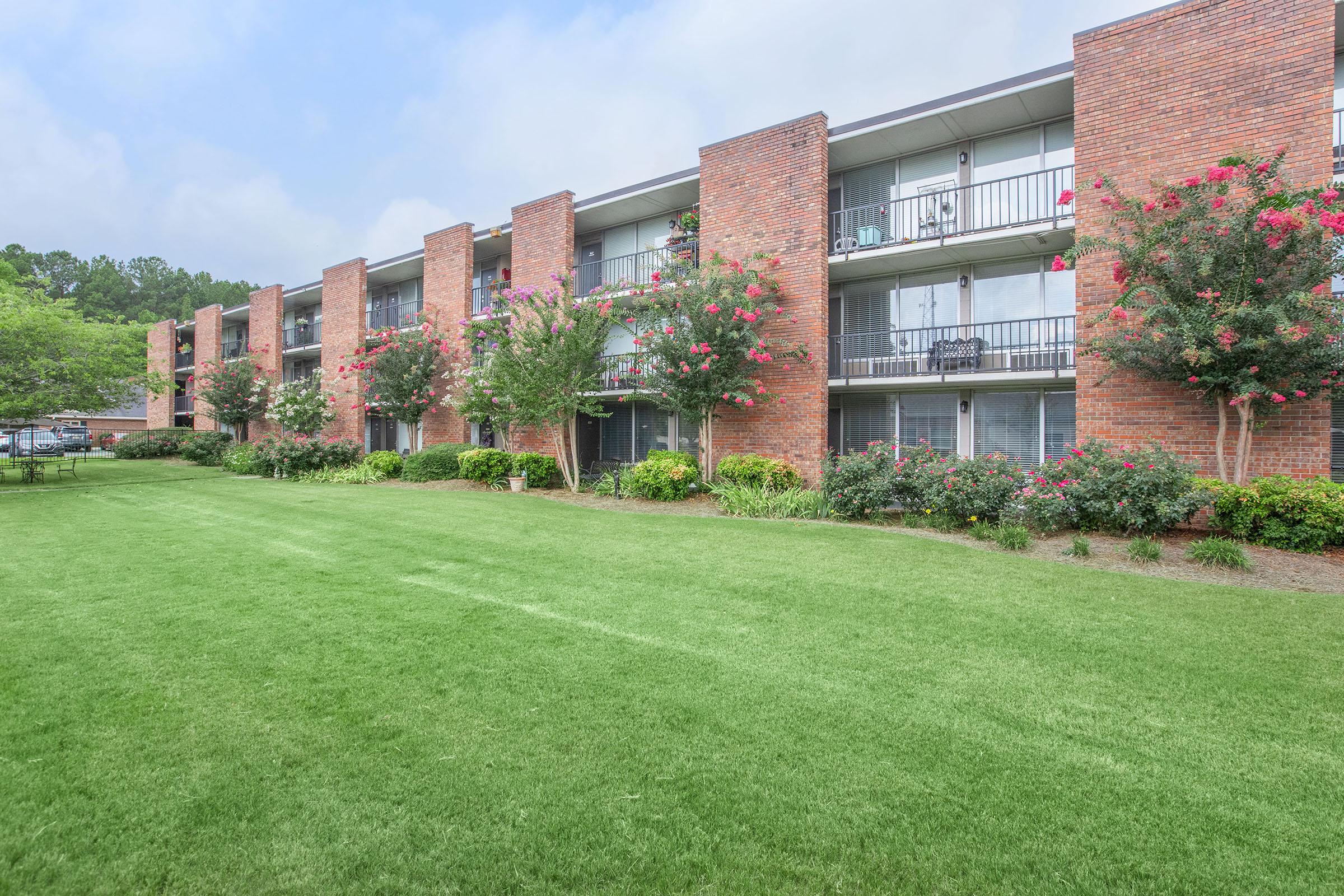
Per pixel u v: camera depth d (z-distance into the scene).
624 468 14.88
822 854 2.36
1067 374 11.38
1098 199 10.49
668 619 5.11
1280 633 4.78
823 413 13.07
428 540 8.45
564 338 14.82
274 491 15.09
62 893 2.13
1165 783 2.84
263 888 2.17
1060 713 3.51
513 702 3.60
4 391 16.06
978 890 2.18
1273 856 2.35
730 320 12.74
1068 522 8.99
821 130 13.16
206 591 5.88
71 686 3.76
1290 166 9.12
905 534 8.94
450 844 2.40
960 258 13.09
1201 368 8.71
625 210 17.34
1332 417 9.87
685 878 2.23
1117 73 10.40
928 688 3.83
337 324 23.02
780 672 4.05
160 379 20.09
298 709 3.49
